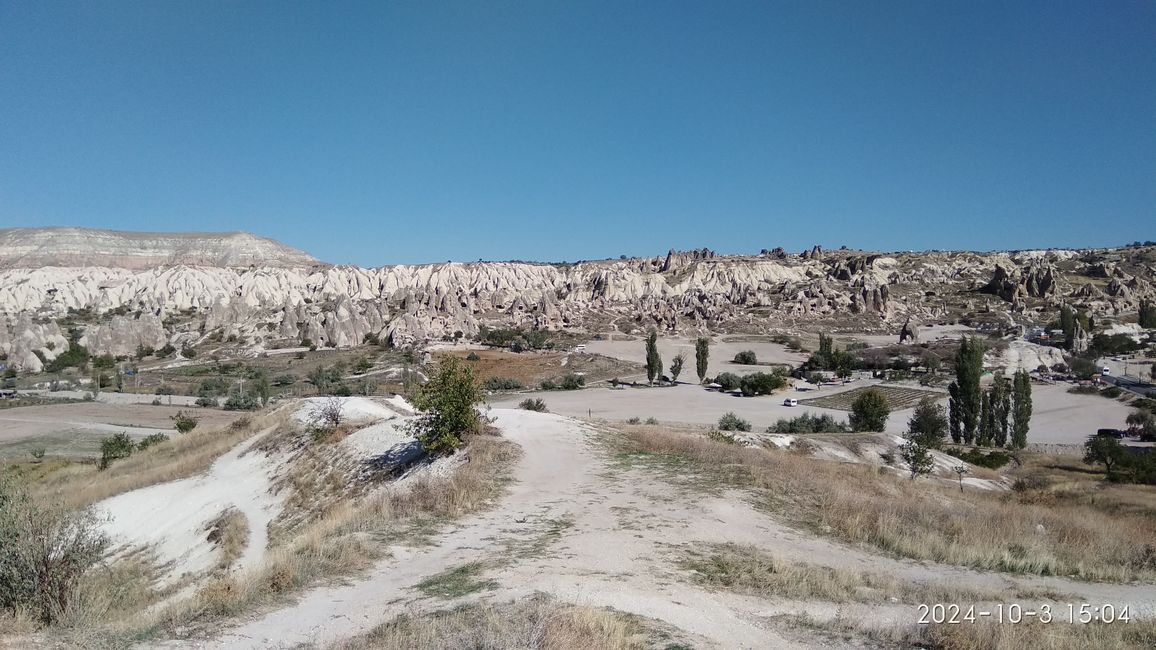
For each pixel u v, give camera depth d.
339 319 164.75
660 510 20.34
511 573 13.58
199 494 37.31
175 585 20.62
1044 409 102.88
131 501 37.25
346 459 35.72
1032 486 48.84
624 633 10.15
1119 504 37.12
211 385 113.12
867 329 193.25
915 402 103.81
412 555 15.51
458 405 31.00
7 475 13.73
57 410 91.94
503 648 9.17
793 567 15.31
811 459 41.34
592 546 16.14
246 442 46.59
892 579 15.14
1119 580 17.19
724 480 24.83
